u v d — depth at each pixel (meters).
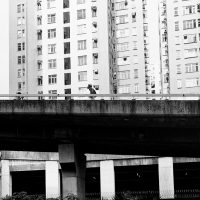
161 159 64.12
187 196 67.12
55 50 93.62
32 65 94.94
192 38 85.94
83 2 92.81
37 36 95.50
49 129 36.94
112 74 92.94
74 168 37.47
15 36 96.88
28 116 35.38
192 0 86.56
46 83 93.38
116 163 66.25
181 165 69.25
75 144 37.44
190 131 35.56
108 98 88.19
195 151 39.56
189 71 85.19
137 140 36.41
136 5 94.56
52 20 94.69
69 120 35.53
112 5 96.19
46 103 35.12
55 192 67.94
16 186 84.12
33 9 96.38
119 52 94.62
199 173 77.75
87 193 78.25
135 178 81.31
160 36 92.81
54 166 68.56
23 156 69.81
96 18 91.50
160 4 93.88
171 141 35.94
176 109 33.84
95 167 67.25
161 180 63.81
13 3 98.25
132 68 93.12
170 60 86.50
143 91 91.75
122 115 34.34
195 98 83.88
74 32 92.75
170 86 86.06
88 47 91.38
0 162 70.88
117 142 37.16
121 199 53.00
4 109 35.38
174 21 87.19
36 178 79.62
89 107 34.69
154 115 34.06
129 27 94.50
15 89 95.88
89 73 90.56
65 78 92.19
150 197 63.72
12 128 37.16
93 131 36.94
